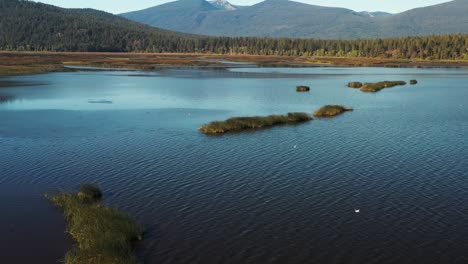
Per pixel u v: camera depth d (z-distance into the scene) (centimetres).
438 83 11431
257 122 5491
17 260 2172
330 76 13450
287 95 8719
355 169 3628
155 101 7694
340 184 3262
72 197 2905
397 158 3959
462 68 17750
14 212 2764
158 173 3522
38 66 15038
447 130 5216
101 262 2052
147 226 2548
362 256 2212
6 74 12044
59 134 4938
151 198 2983
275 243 2342
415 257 2202
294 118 5853
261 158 3959
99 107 6944
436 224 2573
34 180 3356
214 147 4369
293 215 2705
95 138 4759
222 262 2148
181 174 3494
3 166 3700
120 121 5766
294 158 3959
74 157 3988
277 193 3078
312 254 2231
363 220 2628
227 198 2983
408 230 2497
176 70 15425
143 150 4247
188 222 2602
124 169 3628
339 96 8631
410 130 5219
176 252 2241
